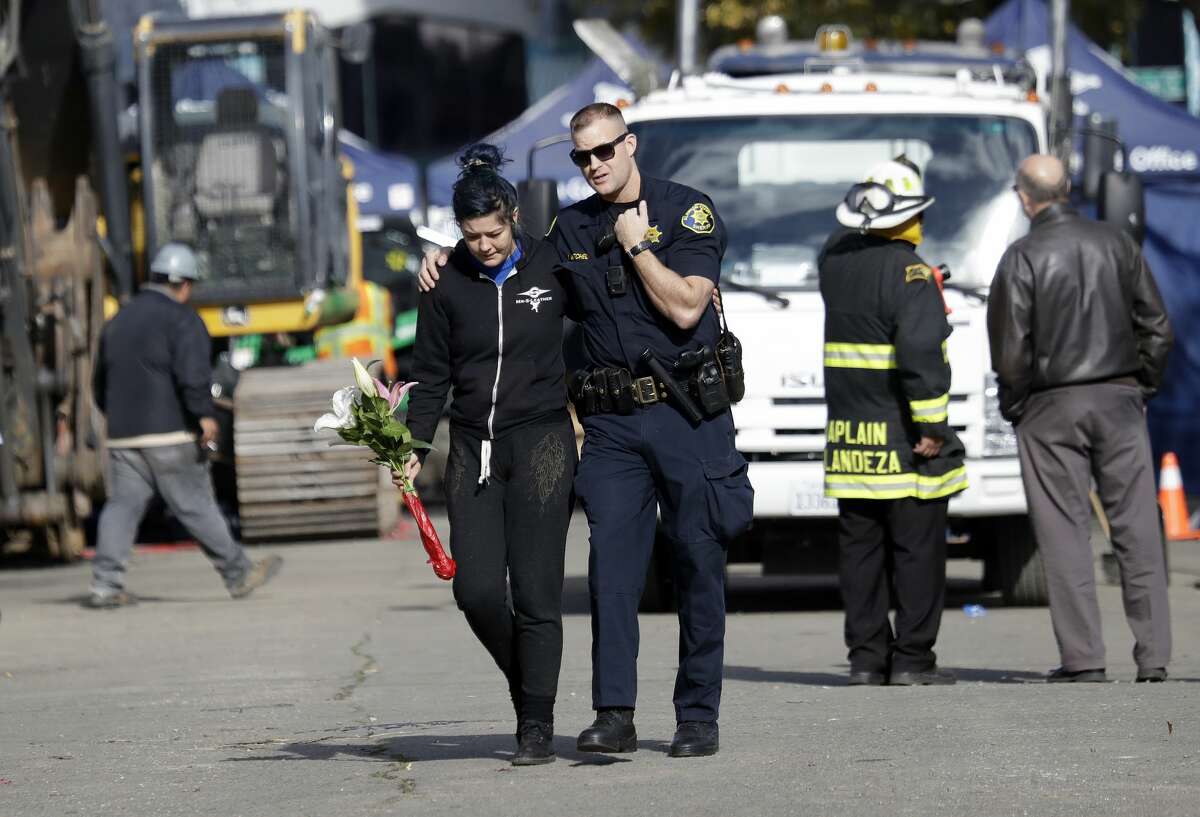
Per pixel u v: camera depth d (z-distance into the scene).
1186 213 73.75
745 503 21.39
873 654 28.91
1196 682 28.19
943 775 19.89
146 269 58.22
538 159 70.88
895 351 28.45
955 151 39.75
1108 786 19.05
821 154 39.81
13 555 57.28
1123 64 98.81
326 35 59.19
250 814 19.30
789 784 19.64
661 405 21.12
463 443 21.12
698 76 42.50
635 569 21.30
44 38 53.56
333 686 29.88
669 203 21.25
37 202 54.00
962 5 96.50
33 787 21.45
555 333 21.08
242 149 57.12
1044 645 33.88
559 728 24.70
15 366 51.72
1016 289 29.06
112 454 43.81
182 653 34.94
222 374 60.03
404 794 20.00
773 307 38.41
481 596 20.94
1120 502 28.80
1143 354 29.17
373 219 74.94
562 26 145.50
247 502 57.69
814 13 93.94
